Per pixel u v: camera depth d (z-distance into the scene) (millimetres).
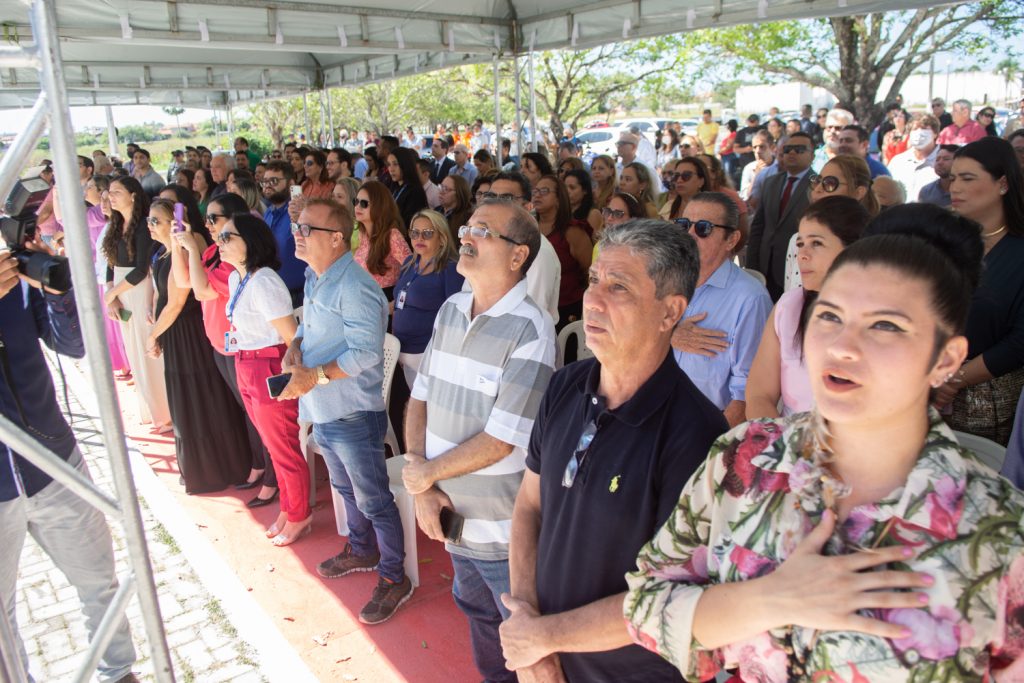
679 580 1306
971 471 1011
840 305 1017
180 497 4371
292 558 3678
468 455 2232
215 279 3818
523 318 2229
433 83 33625
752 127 13141
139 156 11320
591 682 1621
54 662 3027
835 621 983
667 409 1533
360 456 3109
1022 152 5551
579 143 17844
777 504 1137
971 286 1033
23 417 2326
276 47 6684
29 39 5926
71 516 2508
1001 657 990
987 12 12828
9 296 2307
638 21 6711
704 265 2719
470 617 2514
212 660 2959
